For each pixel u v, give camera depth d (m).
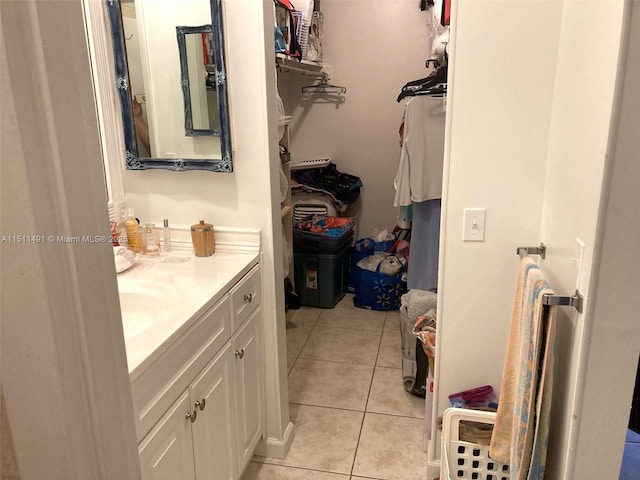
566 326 1.24
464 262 1.79
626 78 0.94
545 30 1.54
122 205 2.04
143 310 1.67
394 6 3.76
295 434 2.39
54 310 0.59
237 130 1.95
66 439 0.63
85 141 0.62
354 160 4.12
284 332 2.23
